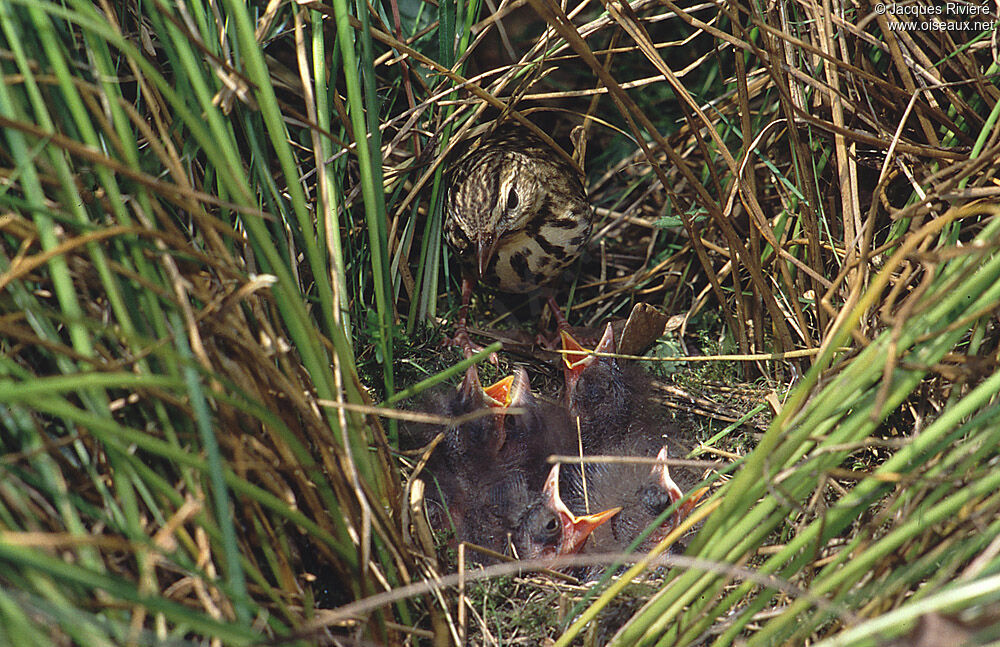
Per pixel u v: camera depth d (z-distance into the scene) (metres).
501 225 8.71
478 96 7.95
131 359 4.08
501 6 7.81
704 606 4.62
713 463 5.61
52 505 4.18
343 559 4.87
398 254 8.06
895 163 6.77
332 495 4.74
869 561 4.26
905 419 6.49
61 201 4.41
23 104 4.47
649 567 6.41
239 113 5.62
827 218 7.66
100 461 4.40
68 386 3.50
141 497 4.37
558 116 10.38
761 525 4.62
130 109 4.43
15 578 3.61
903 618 3.42
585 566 6.69
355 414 5.04
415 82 8.48
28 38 4.45
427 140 8.63
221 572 4.36
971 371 4.32
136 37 6.03
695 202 8.76
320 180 5.79
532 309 10.10
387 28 7.71
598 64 6.27
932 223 4.37
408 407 7.64
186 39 4.68
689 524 4.77
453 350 8.80
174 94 4.25
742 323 8.01
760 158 7.66
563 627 5.67
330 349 5.32
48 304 4.69
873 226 6.95
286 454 4.75
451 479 7.16
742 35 6.86
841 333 4.29
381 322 6.13
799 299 7.66
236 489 4.14
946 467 4.55
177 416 4.44
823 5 6.75
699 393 8.12
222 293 4.75
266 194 5.37
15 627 3.34
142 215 4.46
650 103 9.80
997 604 3.72
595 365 8.09
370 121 6.07
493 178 8.62
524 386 7.91
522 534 6.84
